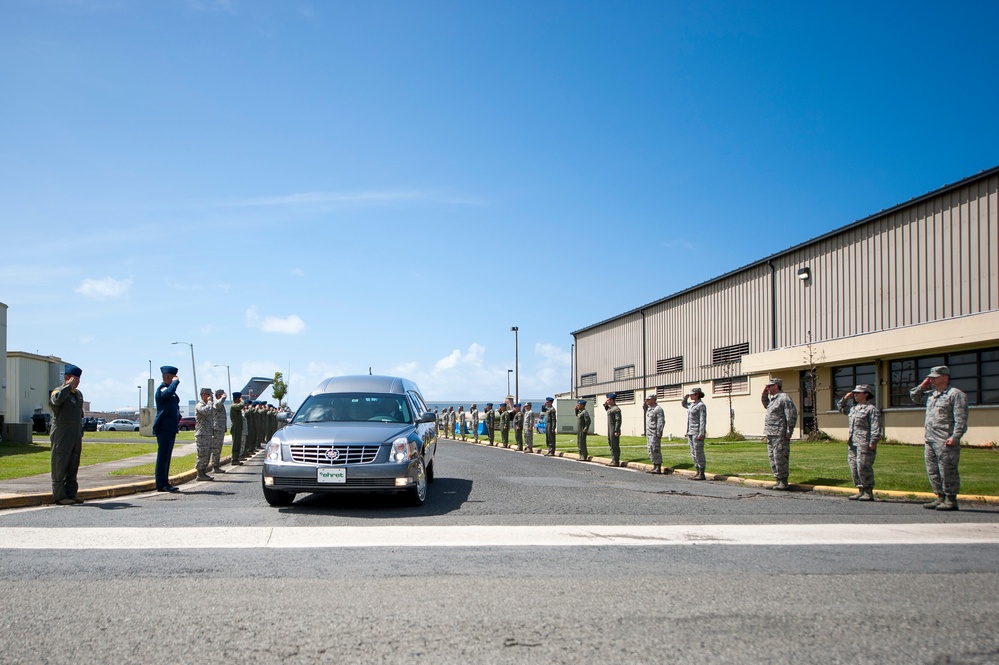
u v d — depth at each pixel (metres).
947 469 10.16
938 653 4.23
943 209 21.95
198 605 5.11
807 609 5.07
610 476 15.96
